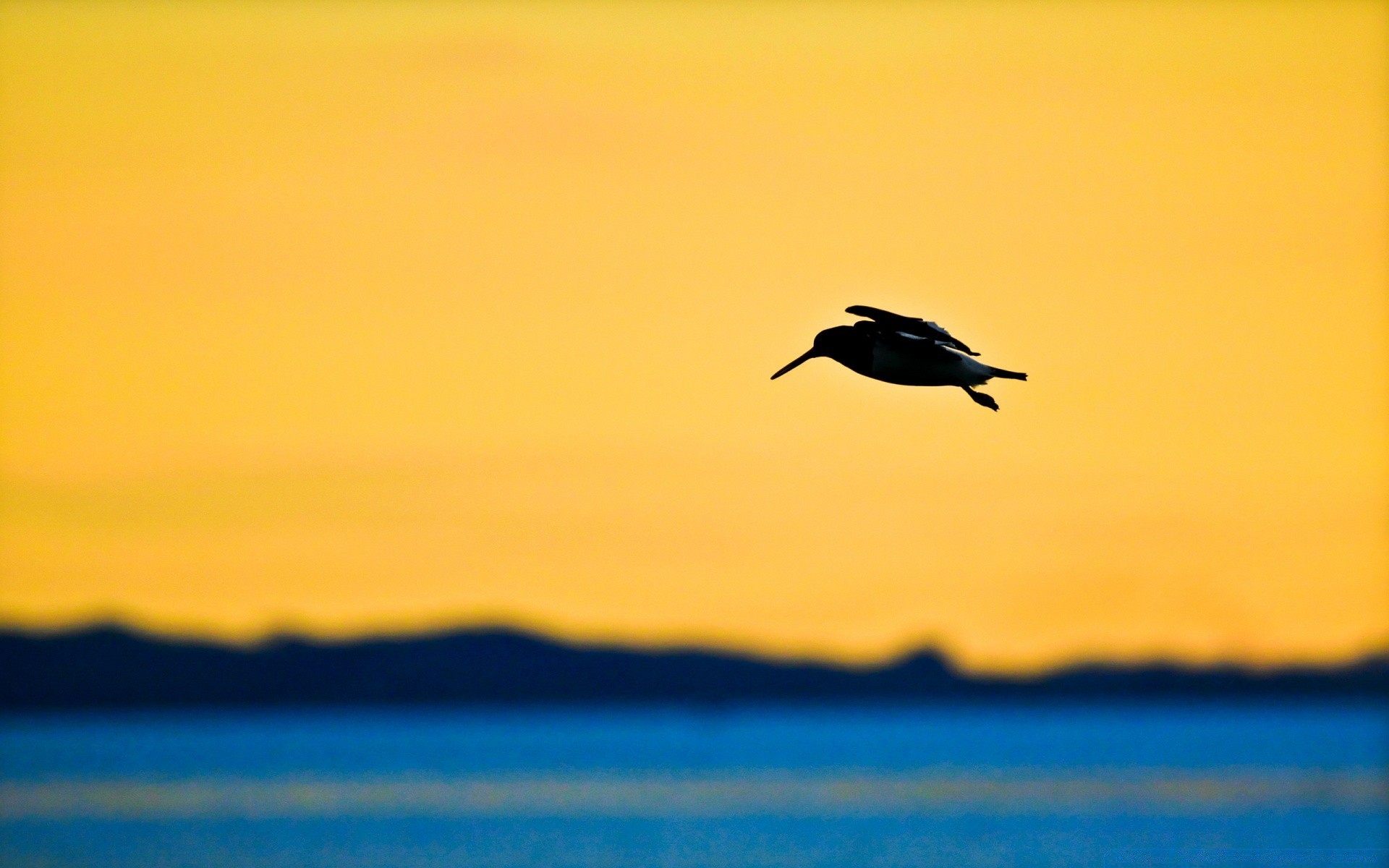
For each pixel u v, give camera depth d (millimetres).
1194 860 64750
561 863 66438
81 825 81812
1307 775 106875
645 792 100375
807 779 111812
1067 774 113375
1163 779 105438
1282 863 63594
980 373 12484
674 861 65500
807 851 69125
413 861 67188
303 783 111500
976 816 80312
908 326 12453
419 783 111500
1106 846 69188
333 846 72375
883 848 68812
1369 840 69875
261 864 68125
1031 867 63406
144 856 70562
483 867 65625
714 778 114312
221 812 88625
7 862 68875
